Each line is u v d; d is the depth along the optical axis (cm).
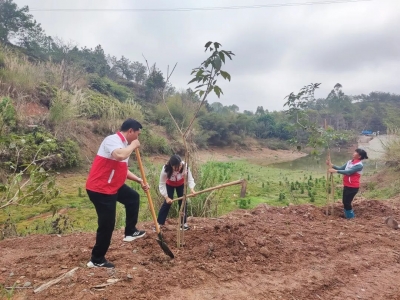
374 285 455
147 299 371
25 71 1969
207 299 385
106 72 4331
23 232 781
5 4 3175
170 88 3381
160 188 602
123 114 2422
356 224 705
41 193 519
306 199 1324
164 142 2344
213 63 432
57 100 1862
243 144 3847
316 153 771
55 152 1602
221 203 1024
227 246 515
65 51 3581
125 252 488
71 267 438
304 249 544
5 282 400
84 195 1261
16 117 1559
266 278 444
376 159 1734
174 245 515
